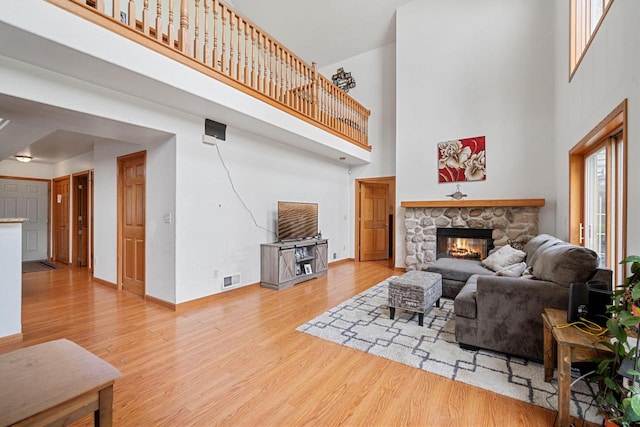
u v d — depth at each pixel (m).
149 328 2.80
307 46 6.74
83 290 4.11
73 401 0.93
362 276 5.12
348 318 3.06
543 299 2.09
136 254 3.87
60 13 1.88
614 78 2.03
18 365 1.04
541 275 2.27
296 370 2.07
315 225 5.30
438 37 5.18
